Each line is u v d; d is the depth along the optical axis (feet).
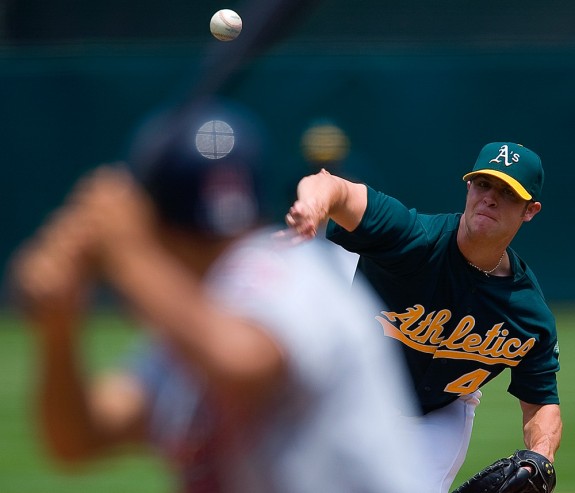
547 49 154.61
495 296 49.08
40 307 19.80
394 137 155.22
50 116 158.40
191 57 156.87
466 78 155.12
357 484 23.31
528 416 50.88
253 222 21.95
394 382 24.84
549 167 155.43
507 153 49.42
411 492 24.49
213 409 23.04
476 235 48.01
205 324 20.25
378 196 47.98
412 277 48.80
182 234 21.59
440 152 155.22
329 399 22.62
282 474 22.95
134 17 172.45
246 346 20.58
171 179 21.17
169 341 20.72
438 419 51.88
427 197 155.63
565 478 74.64
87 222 19.98
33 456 81.05
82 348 20.77
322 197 44.45
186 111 21.29
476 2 167.94
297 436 22.75
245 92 153.99
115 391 23.43
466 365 50.60
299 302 21.85
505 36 167.84
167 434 23.72
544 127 155.02
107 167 21.90
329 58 154.30
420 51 155.02
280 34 20.39
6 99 158.51
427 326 49.78
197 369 21.65
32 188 158.51
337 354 22.39
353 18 168.35
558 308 154.81
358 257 50.70
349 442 23.00
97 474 75.92
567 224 155.94
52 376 20.51
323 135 104.37
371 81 154.92
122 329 141.08
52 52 165.89
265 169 21.99
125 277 20.03
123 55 157.28
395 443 24.21
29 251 20.52
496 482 46.34
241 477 23.27
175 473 24.40
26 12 172.55
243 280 21.90
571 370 115.44
